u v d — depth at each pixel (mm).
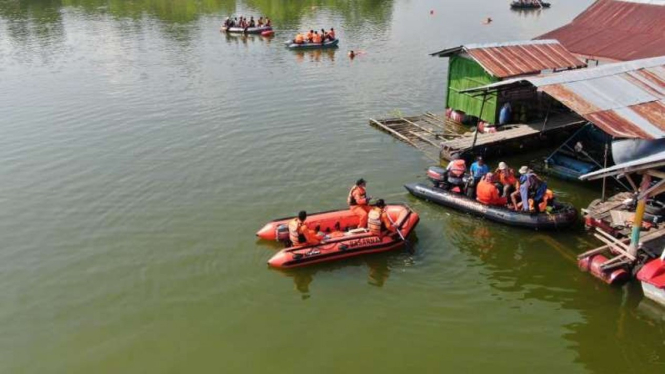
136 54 39375
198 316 13234
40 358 12070
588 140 19734
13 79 33156
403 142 23047
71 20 53375
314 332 12719
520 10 60094
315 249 14820
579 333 12555
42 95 29938
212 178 19828
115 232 16562
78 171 20547
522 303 13539
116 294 13969
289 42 40875
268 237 15906
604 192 17109
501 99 23000
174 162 21203
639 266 13961
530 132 21766
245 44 42688
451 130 24156
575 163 19797
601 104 17734
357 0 66062
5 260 15367
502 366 11703
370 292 13969
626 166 12938
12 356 12125
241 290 14070
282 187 19141
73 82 32406
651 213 15484
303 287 14164
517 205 16625
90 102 28656
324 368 11742
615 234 15312
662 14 29281
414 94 29656
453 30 48438
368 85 31328
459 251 15562
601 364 11711
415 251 15570
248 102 28438
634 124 16891
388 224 15391
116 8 60438
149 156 21781
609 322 12859
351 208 16219
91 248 15820
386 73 33844
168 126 25062
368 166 20812
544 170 20297
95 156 21859
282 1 64812
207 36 45875
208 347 12320
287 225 15625
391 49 40625
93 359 12031
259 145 22766
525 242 15898
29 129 24922
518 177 19875
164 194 18719
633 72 19875
